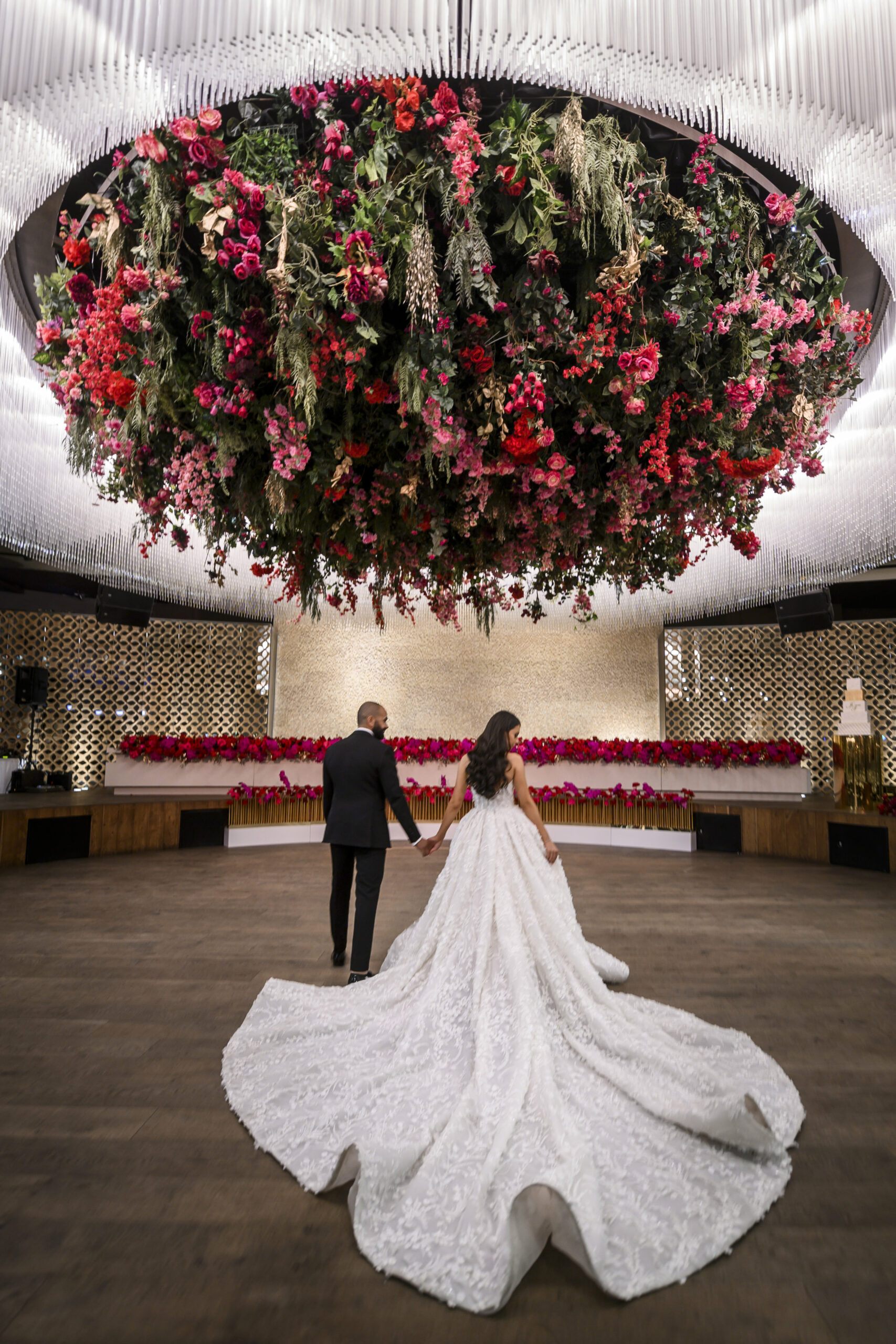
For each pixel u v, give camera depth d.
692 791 8.78
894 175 2.22
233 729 11.21
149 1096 2.48
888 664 10.10
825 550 7.01
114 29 1.92
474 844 2.91
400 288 2.44
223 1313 1.53
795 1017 3.29
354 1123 2.11
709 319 2.65
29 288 4.43
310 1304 1.56
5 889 5.87
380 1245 1.70
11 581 10.02
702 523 3.53
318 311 2.40
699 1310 1.56
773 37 2.02
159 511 3.34
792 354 2.93
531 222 2.43
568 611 10.43
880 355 4.78
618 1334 1.49
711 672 11.04
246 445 2.81
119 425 3.01
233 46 1.92
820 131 2.13
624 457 3.03
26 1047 2.87
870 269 3.95
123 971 3.83
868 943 4.51
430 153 2.38
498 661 11.45
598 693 11.32
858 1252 1.75
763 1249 1.75
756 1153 2.07
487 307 2.62
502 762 2.94
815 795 9.88
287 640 11.43
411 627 11.46
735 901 5.67
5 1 1.99
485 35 1.92
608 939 4.59
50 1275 1.62
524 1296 1.61
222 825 8.40
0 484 5.64
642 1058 2.41
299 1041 2.73
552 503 3.09
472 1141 1.96
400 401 2.62
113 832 7.68
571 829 8.97
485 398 2.70
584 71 2.00
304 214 2.39
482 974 2.50
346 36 1.92
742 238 2.77
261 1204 1.90
